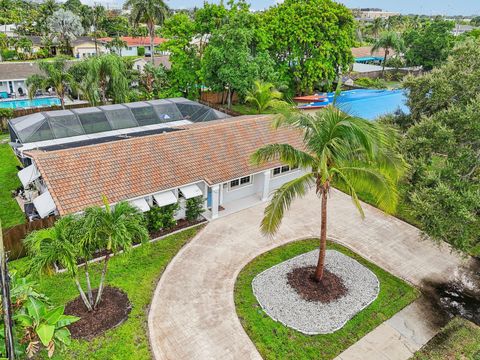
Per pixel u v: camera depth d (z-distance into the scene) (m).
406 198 21.33
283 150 15.80
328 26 53.09
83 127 33.25
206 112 38.69
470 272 20.27
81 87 41.97
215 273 19.16
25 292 9.86
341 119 14.74
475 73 22.86
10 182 28.84
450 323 16.58
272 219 15.95
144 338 15.02
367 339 15.55
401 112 29.16
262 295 17.62
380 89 67.44
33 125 31.64
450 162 19.77
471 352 15.07
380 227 24.14
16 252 19.33
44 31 98.50
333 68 56.16
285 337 15.40
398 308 17.34
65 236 13.48
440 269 20.38
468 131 20.00
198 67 50.12
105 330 15.18
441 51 78.12
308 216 25.14
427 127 21.36
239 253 20.88
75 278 14.93
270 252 21.05
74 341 14.52
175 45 49.72
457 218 17.75
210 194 25.19
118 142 23.38
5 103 53.97
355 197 14.78
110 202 19.94
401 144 21.86
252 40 49.41
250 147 26.81
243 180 26.84
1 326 8.58
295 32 52.09
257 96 46.75
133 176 21.72
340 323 16.19
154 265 19.53
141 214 15.88
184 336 15.23
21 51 90.19
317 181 16.23
